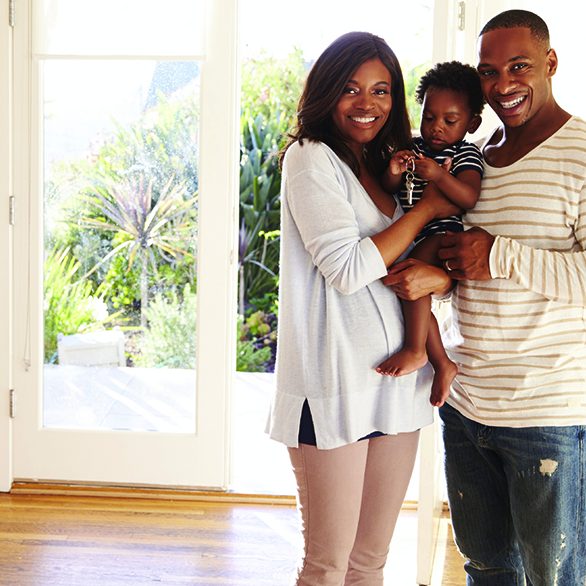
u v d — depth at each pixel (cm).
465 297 201
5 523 336
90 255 371
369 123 198
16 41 360
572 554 198
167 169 365
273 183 621
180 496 366
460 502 218
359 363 194
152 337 372
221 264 362
